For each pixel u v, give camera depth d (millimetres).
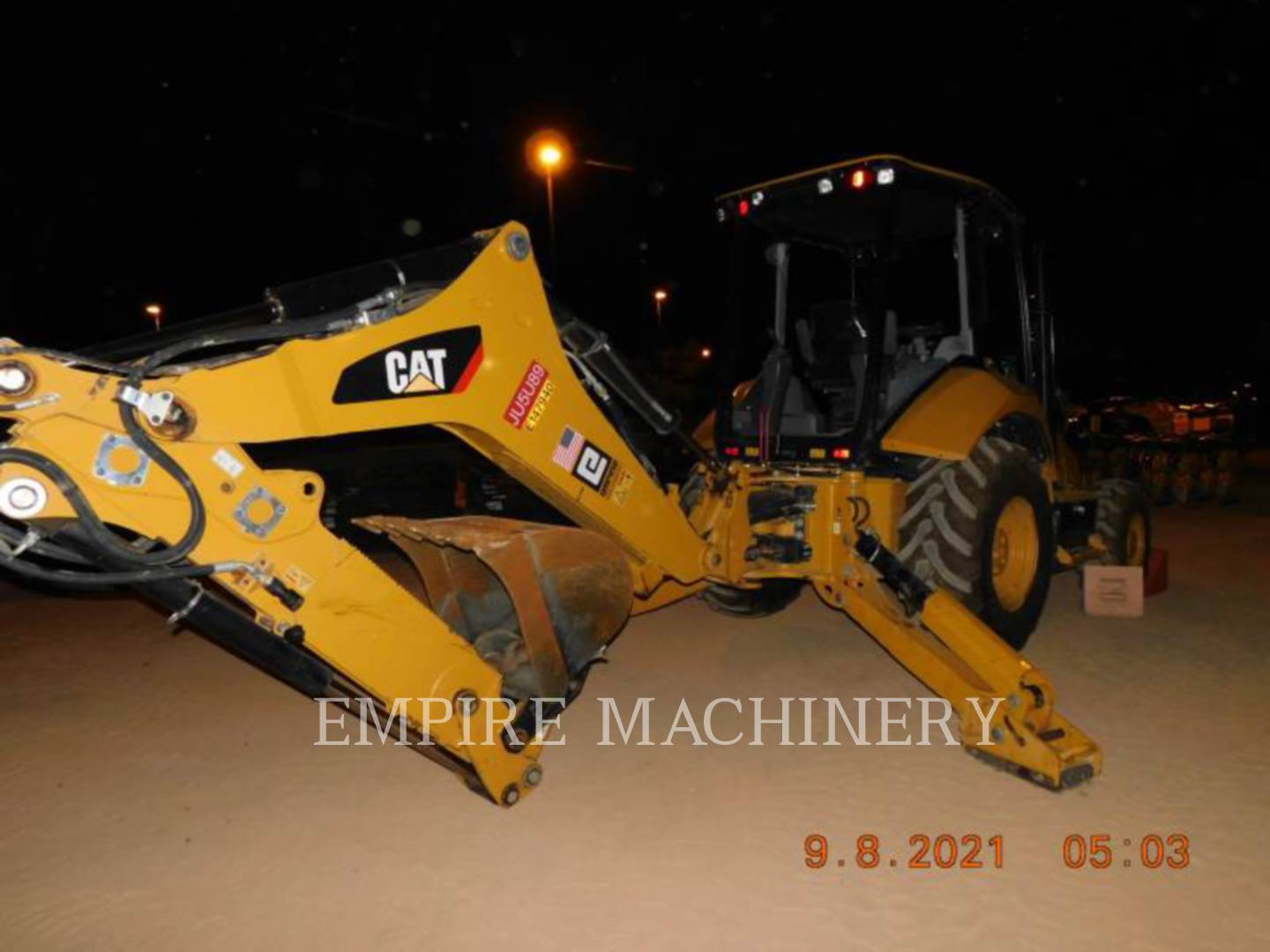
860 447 4625
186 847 3492
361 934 2945
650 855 3367
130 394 2686
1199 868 3211
